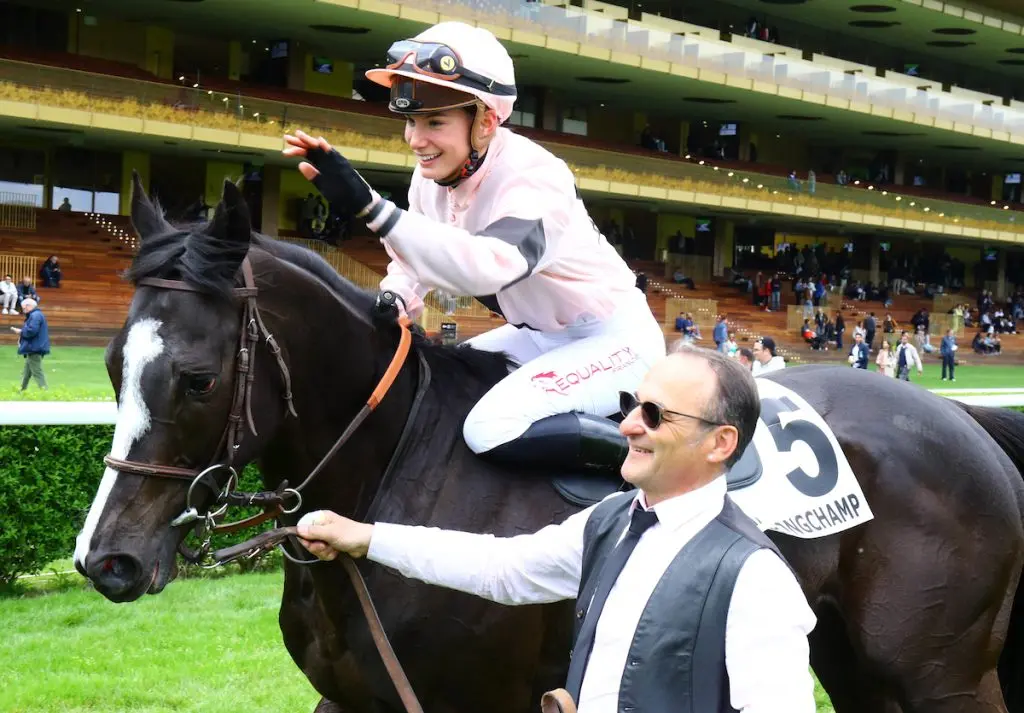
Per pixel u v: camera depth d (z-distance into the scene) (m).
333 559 2.21
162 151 23.28
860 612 2.63
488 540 2.02
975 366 28.73
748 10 32.81
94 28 23.39
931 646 2.62
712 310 27.38
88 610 5.39
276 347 2.17
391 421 2.40
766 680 1.55
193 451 2.05
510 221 2.31
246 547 2.09
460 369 2.56
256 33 24.86
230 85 23.66
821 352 27.39
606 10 27.86
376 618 2.17
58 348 17.36
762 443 2.63
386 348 2.42
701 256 32.44
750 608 1.57
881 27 34.78
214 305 2.07
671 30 29.39
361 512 2.38
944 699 2.64
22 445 5.54
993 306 35.78
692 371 1.68
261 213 24.48
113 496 2.00
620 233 31.25
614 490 2.52
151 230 2.16
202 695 4.27
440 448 2.43
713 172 29.05
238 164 24.78
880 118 32.69
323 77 26.81
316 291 2.27
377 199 2.13
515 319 2.60
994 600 2.69
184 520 2.05
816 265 33.53
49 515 5.64
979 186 42.81
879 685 2.70
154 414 2.00
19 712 4.07
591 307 2.56
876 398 2.79
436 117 2.37
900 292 36.31
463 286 2.20
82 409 5.74
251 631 5.07
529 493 2.45
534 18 24.56
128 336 2.03
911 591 2.61
